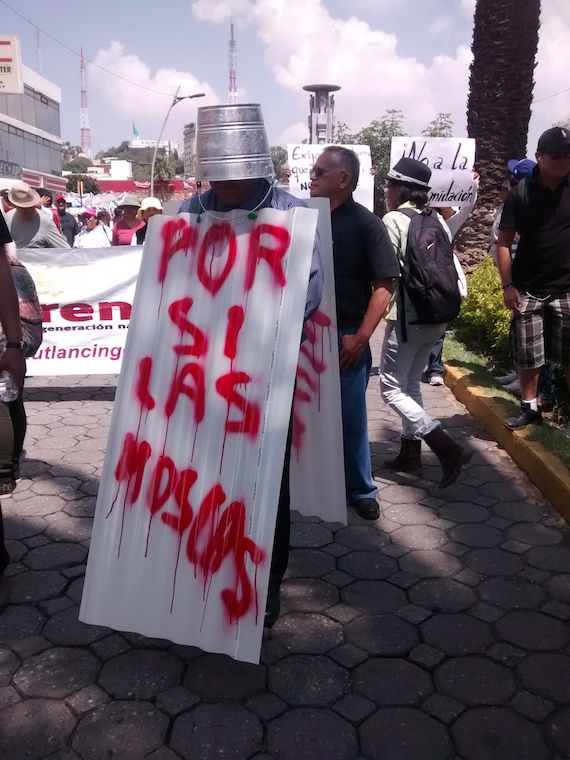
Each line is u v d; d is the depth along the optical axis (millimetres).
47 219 6777
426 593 3139
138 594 2561
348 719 2389
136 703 2453
